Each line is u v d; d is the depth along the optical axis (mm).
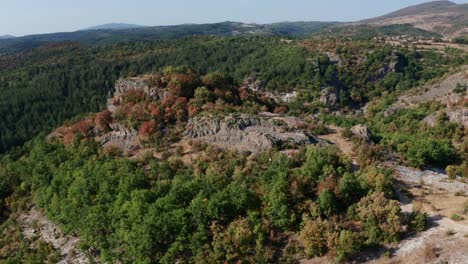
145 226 34344
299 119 60156
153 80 65938
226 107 59781
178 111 59094
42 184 53219
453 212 35500
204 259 32375
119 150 56531
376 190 37188
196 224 35219
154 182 44656
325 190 34875
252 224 34125
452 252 28891
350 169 42938
